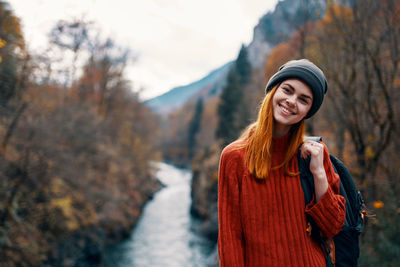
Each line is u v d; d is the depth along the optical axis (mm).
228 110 31969
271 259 899
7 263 8805
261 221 928
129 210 22844
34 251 9961
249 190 946
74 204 13742
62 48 13117
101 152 17234
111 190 18719
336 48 7414
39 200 11359
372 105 6824
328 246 1001
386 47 6785
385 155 6359
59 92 14039
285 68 982
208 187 24422
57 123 12086
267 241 914
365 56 6715
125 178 27422
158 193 36031
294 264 899
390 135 5969
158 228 21891
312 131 7930
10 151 10070
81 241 13242
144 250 17203
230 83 33344
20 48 9461
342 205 951
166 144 89625
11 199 9703
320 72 953
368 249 4473
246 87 33281
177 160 75562
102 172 19391
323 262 961
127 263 15180
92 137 15586
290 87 938
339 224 927
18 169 10203
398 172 5754
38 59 10438
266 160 938
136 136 35781
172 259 16094
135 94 32000
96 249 14062
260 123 973
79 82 22141
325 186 946
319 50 7562
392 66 6656
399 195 4984
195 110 72438
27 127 10453
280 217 930
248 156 975
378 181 5586
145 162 37344
